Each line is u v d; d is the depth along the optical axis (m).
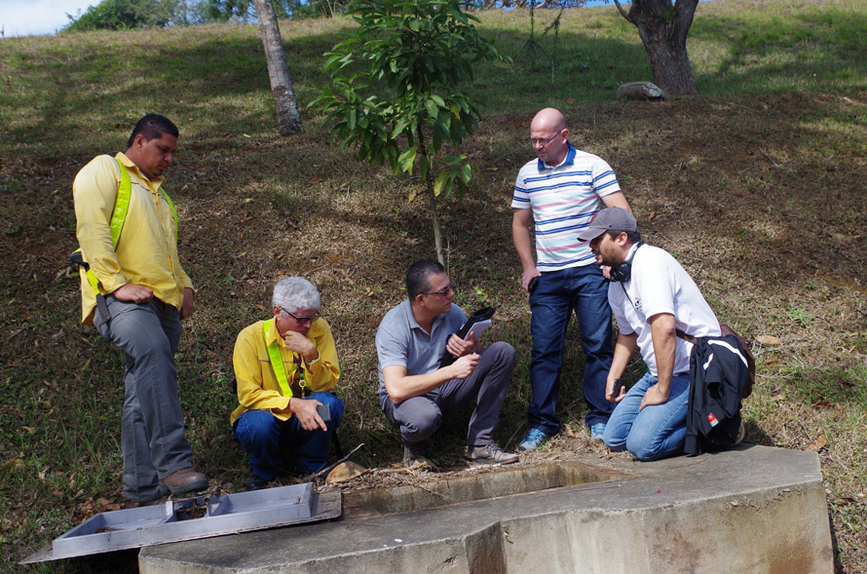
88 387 4.19
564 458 3.77
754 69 12.52
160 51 13.60
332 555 2.24
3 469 3.49
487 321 3.50
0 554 2.97
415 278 3.54
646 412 3.41
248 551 2.38
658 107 8.52
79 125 9.00
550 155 3.94
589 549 2.47
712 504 2.44
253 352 3.54
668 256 3.36
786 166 6.93
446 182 5.08
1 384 4.12
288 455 3.73
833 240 5.85
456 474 3.61
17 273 5.06
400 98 4.61
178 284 3.45
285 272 5.30
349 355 4.61
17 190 6.07
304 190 6.34
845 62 12.89
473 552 2.35
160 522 2.80
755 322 4.93
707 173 6.70
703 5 18.98
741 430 3.49
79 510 3.30
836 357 4.55
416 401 3.61
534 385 4.04
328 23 16.25
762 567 2.50
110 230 3.13
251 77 11.84
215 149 7.56
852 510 3.24
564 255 3.95
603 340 3.97
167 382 3.15
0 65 12.52
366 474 3.61
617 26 16.48
